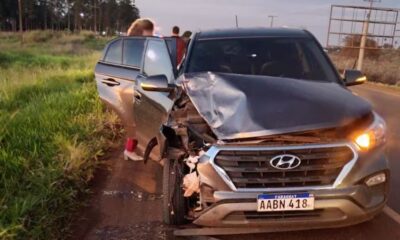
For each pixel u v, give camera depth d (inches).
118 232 199.9
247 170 167.3
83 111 438.3
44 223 193.9
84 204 232.4
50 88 611.2
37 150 288.8
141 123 269.1
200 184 174.2
